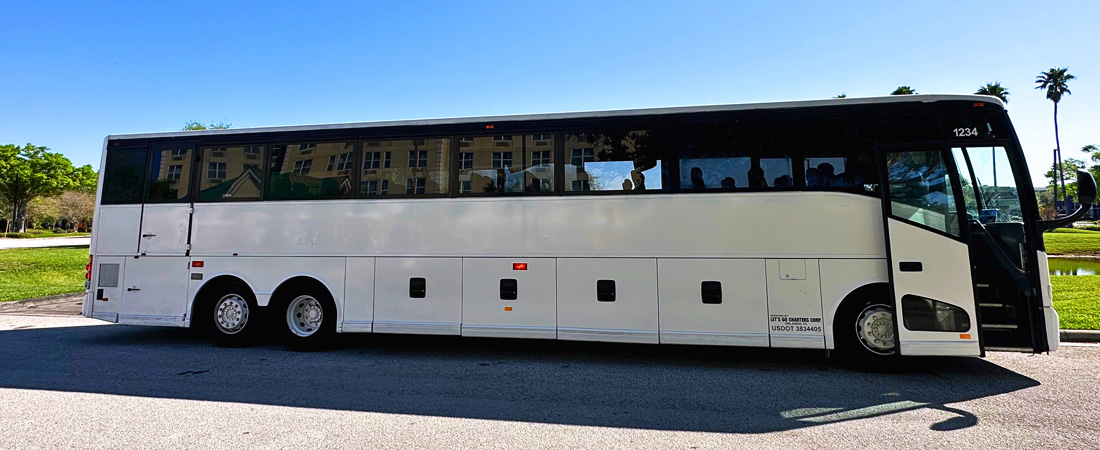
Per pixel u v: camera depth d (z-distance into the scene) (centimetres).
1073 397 494
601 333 622
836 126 588
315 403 488
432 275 665
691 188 613
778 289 589
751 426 429
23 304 1191
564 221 638
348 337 800
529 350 716
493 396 509
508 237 650
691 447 386
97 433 412
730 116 611
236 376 582
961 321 539
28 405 481
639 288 618
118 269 745
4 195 5116
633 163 629
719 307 600
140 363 644
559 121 651
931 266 549
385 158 691
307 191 707
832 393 514
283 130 719
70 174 5469
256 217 716
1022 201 544
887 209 562
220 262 721
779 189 594
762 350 708
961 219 548
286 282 711
